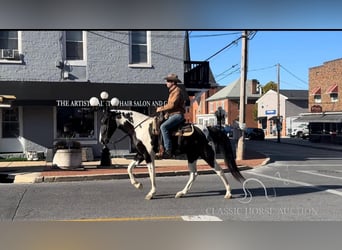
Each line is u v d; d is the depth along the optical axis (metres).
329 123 41.12
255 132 49.62
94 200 9.09
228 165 9.20
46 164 15.70
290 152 27.64
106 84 18.30
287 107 63.34
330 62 42.53
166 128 8.83
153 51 19.08
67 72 18.02
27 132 17.92
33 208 8.23
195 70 20.77
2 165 15.44
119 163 16.17
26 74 17.66
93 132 18.55
